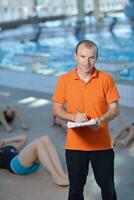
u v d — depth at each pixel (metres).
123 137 5.02
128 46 13.29
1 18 19.86
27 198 3.64
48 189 3.79
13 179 4.05
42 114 6.46
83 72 2.71
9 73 8.77
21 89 8.42
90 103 2.72
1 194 3.73
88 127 2.72
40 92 8.05
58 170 3.88
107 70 7.35
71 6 20.72
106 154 2.78
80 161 2.79
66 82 2.78
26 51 13.21
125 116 6.11
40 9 20.52
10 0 20.20
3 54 12.71
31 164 4.03
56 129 5.69
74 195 2.88
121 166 4.23
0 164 4.25
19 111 5.95
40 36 16.33
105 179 2.81
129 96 6.69
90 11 19.39
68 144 2.81
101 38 15.05
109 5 20.41
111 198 2.85
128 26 17.06
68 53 12.47
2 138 5.44
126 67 7.60
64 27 17.81
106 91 2.71
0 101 7.39
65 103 2.84
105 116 2.65
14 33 17.17
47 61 9.64
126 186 3.77
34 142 3.96
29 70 8.70
